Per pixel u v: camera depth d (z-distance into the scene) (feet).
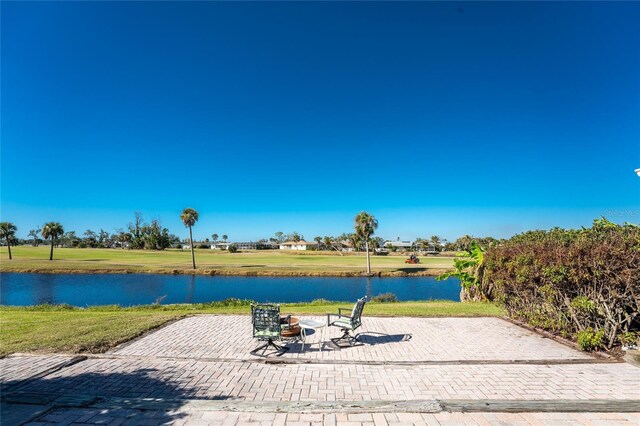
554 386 16.20
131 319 30.40
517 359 20.15
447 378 17.24
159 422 12.57
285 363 19.40
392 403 14.15
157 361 19.60
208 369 18.39
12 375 17.34
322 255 279.08
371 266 164.86
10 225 185.06
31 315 34.50
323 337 25.04
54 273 130.11
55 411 13.39
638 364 18.81
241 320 30.83
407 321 30.63
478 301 45.75
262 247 422.41
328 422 12.65
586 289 22.16
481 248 47.03
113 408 13.64
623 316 21.74
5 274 126.72
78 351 21.22
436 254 318.04
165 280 115.65
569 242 25.04
